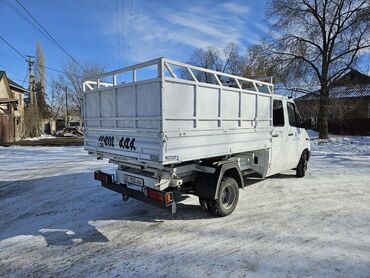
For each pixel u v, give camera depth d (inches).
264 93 255.1
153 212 228.7
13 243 177.2
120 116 201.0
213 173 209.0
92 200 263.1
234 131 220.1
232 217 215.5
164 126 166.7
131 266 147.9
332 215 217.5
